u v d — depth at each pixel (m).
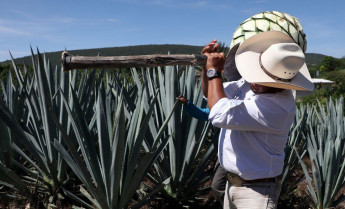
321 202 3.52
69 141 2.31
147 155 2.41
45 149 3.14
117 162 2.32
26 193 2.98
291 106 1.86
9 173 2.82
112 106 3.59
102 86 3.49
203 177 3.26
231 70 2.31
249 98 2.00
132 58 1.95
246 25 2.95
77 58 1.94
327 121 4.59
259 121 1.80
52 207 2.99
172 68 3.21
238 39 2.96
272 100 1.81
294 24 2.94
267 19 2.89
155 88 3.49
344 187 4.36
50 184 3.13
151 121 3.23
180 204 3.22
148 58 1.94
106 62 1.94
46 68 3.68
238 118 1.80
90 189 2.54
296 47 1.76
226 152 2.05
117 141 2.24
